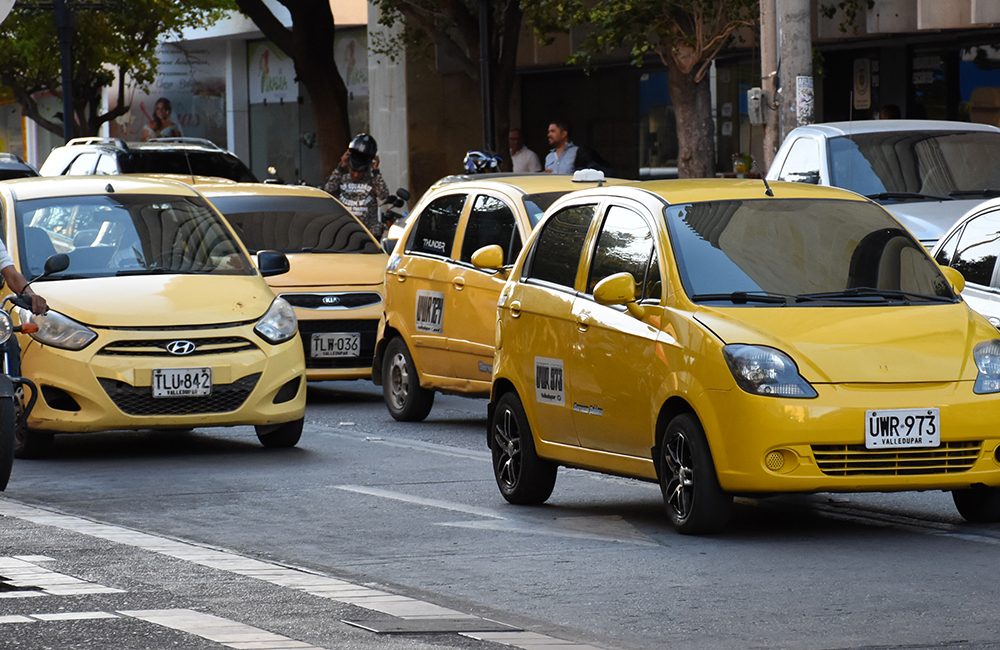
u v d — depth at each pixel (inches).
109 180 783.7
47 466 674.8
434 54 1892.2
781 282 509.4
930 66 1485.0
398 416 840.9
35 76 2378.2
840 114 1583.4
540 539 496.7
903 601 396.5
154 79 2586.1
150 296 693.9
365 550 481.7
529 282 579.5
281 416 699.4
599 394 527.2
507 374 577.6
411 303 827.4
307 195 1032.2
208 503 574.6
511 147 1553.9
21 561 450.3
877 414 467.5
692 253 513.3
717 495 481.7
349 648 348.2
